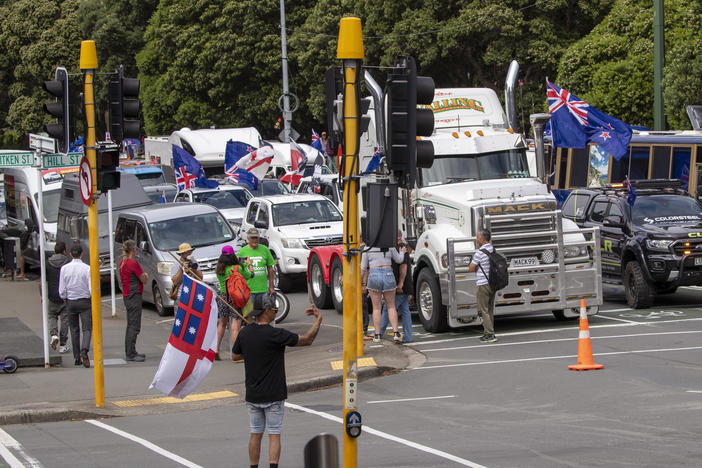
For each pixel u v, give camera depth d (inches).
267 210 3356.3
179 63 7234.3
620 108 4539.9
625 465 1132.5
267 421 1170.6
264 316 1173.1
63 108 1776.6
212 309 1476.4
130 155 7111.2
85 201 1647.4
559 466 1145.4
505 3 5187.0
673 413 1396.4
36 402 1688.0
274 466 1164.5
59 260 2309.3
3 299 3442.4
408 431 1379.2
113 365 2111.2
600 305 2440.9
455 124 2630.4
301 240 3181.6
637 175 3511.3
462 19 5177.2
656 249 2502.5
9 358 1996.8
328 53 6235.2
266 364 1162.0
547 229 2311.8
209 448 1338.6
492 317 2180.1
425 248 2353.6
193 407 1686.8
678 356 1870.1
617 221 2679.6
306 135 7342.5
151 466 1234.0
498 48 5211.6
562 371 1774.1
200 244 3068.4
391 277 2171.5
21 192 4352.9
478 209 2273.6
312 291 2965.1
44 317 2070.6
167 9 7519.7
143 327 2743.6
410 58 1112.2
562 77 4800.7
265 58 6875.0
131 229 3233.3
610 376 1705.2
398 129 1117.7
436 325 2329.0
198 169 4173.2
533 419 1414.9
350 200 1108.5
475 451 1237.7
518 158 2546.8
